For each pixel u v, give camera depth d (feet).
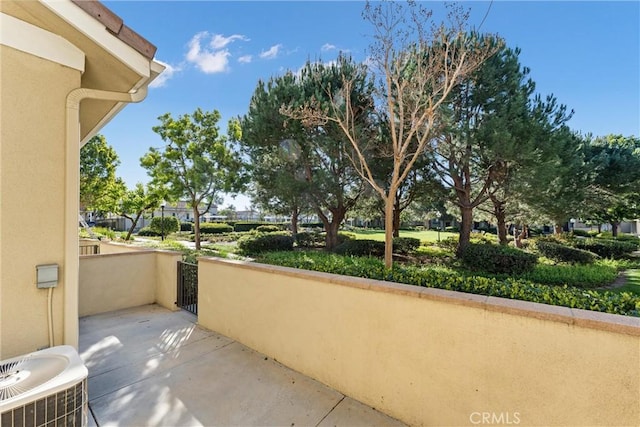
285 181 30.60
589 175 31.86
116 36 6.25
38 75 6.29
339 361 7.86
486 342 5.64
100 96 7.13
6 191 5.98
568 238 42.50
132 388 7.97
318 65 30.78
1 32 5.82
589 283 20.29
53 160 6.53
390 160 28.96
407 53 15.79
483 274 20.89
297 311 8.88
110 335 11.50
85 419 5.20
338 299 7.90
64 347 6.06
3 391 4.53
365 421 6.76
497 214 35.63
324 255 24.76
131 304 15.28
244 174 39.34
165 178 38.96
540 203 28.07
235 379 8.44
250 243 32.99
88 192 44.27
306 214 38.52
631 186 36.60
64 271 6.70
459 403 5.94
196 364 9.27
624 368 4.44
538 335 5.13
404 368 6.71
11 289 6.07
